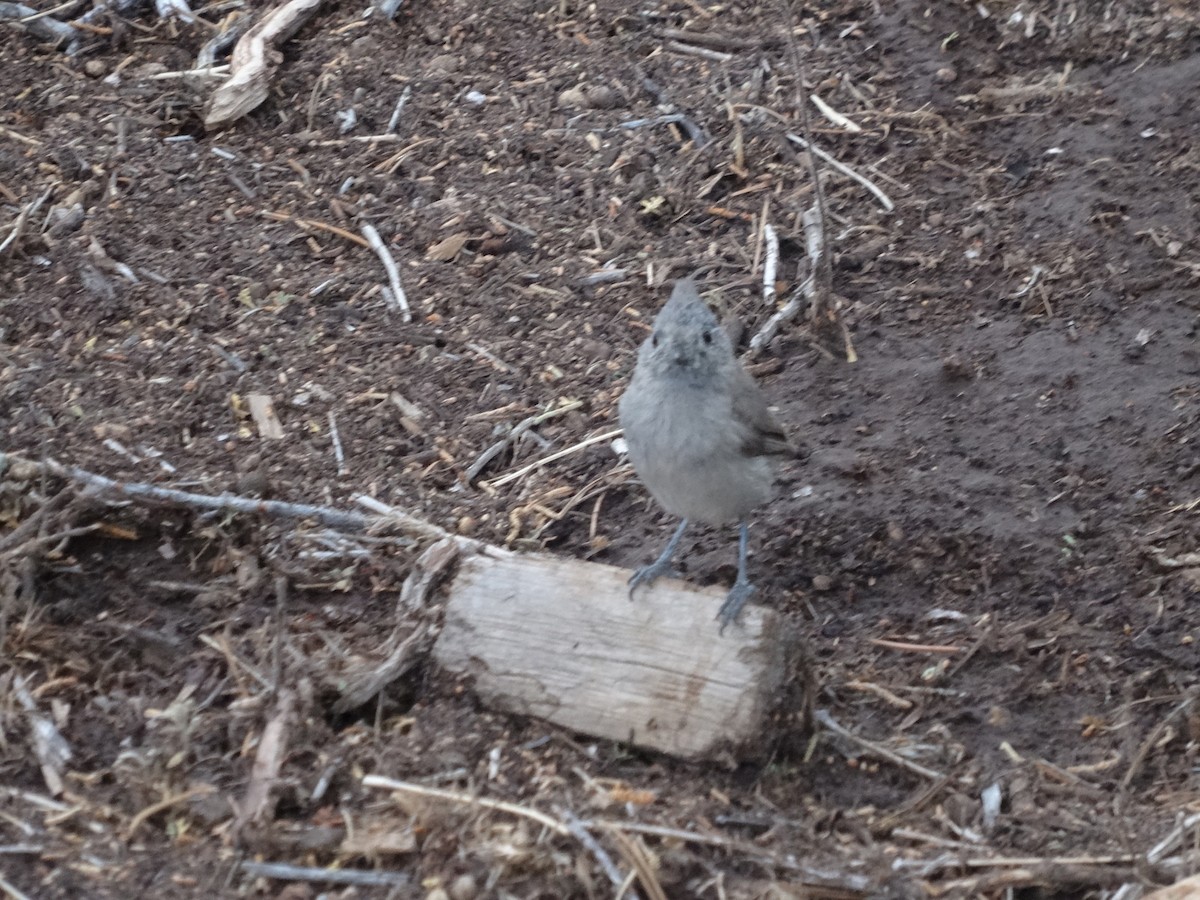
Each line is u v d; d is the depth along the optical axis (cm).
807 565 116
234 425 118
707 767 103
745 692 103
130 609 109
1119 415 122
